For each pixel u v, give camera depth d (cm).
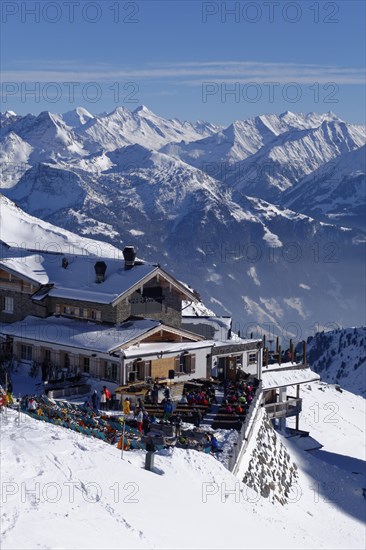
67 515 2817
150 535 2894
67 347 6241
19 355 6594
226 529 3309
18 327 6669
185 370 6538
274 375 8238
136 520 2994
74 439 3794
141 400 5606
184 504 3416
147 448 4209
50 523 2703
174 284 7125
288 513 4978
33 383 6275
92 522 2830
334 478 6394
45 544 2522
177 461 4012
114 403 5731
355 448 8769
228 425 5362
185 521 3219
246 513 3744
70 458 3438
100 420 4934
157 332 6525
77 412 5100
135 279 6769
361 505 5859
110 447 3897
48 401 5378
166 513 3206
